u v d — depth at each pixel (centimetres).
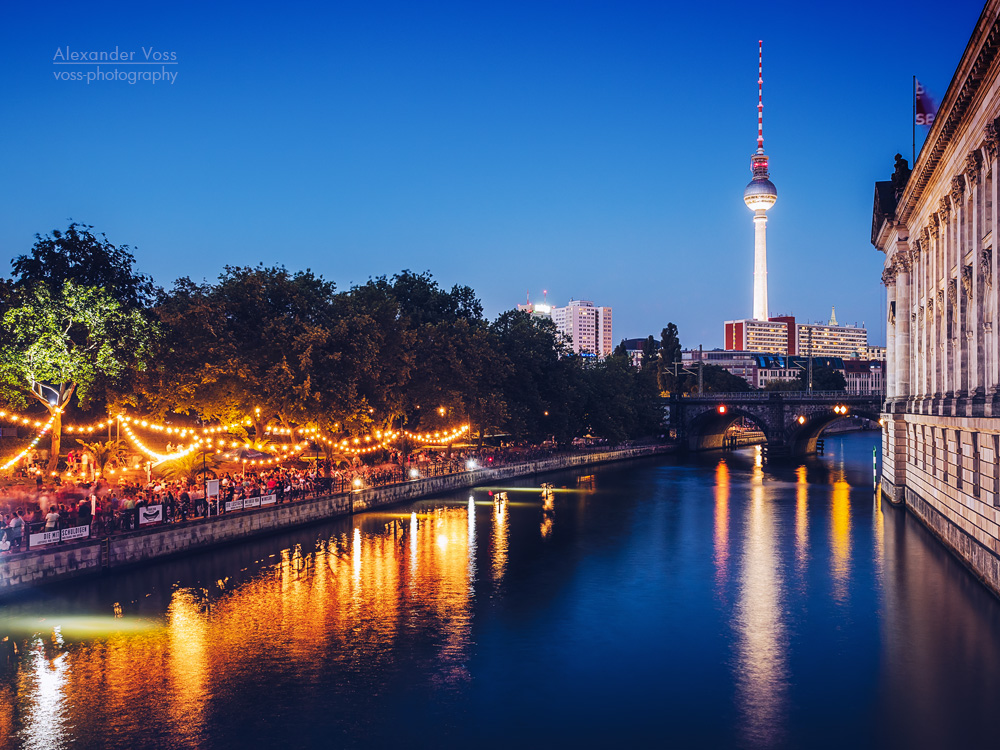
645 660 3628
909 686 3284
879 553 5809
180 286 7662
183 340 7306
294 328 7456
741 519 7569
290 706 3138
